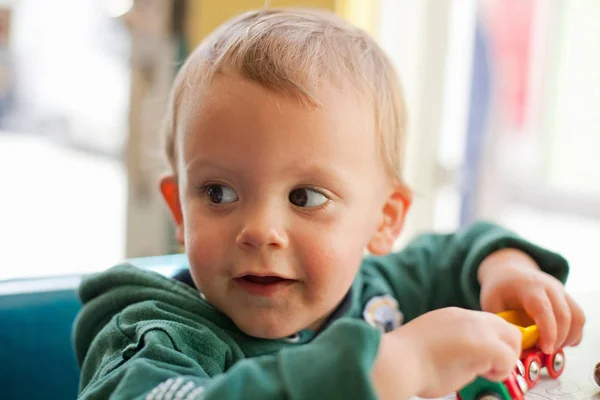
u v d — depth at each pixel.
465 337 0.47
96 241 1.59
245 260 0.57
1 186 1.82
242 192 0.58
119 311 0.66
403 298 0.82
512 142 2.48
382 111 0.66
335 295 0.60
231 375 0.41
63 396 0.84
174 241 1.42
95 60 1.57
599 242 2.24
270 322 0.59
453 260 0.82
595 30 2.49
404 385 0.44
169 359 0.51
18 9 1.65
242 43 0.62
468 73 1.71
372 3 1.52
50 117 1.81
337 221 0.59
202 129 0.58
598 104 2.55
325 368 0.41
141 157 1.41
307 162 0.57
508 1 2.35
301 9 0.77
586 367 0.65
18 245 1.58
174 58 1.37
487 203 1.72
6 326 0.81
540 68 2.48
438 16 1.66
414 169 1.69
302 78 0.59
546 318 0.61
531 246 0.75
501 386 0.49
